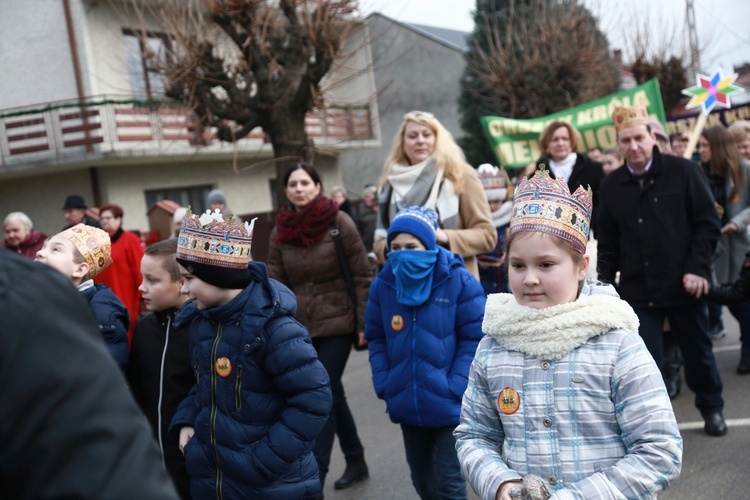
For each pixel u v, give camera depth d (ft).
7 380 3.41
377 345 12.07
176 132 54.49
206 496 9.55
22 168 53.42
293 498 9.44
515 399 6.97
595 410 6.68
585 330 6.77
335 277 15.35
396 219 11.63
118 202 54.95
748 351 21.09
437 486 11.42
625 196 15.62
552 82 58.23
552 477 6.72
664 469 6.30
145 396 11.06
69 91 53.93
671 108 65.82
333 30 32.01
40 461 3.34
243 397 9.35
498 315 7.16
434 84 89.61
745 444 15.51
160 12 32.83
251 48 31.68
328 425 14.60
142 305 23.95
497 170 20.94
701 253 14.98
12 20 55.21
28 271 3.72
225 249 9.25
